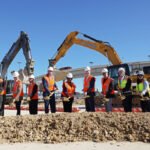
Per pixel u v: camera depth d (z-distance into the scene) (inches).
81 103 1561.3
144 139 388.2
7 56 1355.8
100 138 398.0
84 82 543.8
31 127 430.9
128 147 359.6
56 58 1235.2
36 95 574.6
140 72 540.7
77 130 413.1
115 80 992.9
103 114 447.5
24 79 1178.6
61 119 434.9
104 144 377.1
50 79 553.0
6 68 1360.7
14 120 452.4
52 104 559.8
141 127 405.1
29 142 402.0
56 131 416.5
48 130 420.8
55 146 374.3
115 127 411.8
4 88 634.8
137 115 435.8
